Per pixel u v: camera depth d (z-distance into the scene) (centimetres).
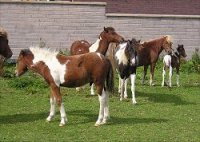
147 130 996
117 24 1972
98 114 1140
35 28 1933
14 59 1909
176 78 1636
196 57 1961
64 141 914
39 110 1184
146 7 2153
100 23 1962
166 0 2164
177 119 1099
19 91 1420
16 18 1917
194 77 1736
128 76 1295
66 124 1039
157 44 1530
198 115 1145
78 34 1958
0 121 1072
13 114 1141
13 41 1923
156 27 1994
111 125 1034
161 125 1040
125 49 1254
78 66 1009
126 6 2141
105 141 914
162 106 1246
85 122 1062
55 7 1936
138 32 1984
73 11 1945
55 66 1012
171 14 2161
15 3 1911
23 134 963
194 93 1441
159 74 1761
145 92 1445
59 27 1945
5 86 1480
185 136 956
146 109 1205
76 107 1216
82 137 941
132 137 943
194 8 2184
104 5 1953
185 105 1262
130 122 1062
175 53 1561
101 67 1011
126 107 1226
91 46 1313
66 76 1007
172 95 1405
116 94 1385
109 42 1288
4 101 1286
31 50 1037
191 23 2014
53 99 1057
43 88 1459
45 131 985
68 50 1948
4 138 932
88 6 1950
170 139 934
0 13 1905
